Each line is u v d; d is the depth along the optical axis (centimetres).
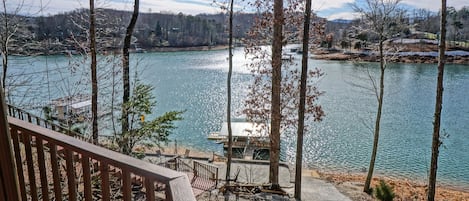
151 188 128
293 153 1543
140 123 852
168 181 119
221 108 2330
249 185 962
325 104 2298
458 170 1375
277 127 1044
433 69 3597
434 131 872
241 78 3406
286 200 907
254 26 1102
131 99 860
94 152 148
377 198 1006
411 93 2603
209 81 3262
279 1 992
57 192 175
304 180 1226
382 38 1085
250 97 1201
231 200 856
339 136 1753
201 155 1523
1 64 745
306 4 878
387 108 2216
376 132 1107
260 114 1169
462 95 2553
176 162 1102
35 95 809
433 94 2573
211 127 1956
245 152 1533
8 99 750
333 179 1262
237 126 1764
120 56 941
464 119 1986
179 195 112
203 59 4816
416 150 1571
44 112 819
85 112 884
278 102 1039
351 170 1380
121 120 839
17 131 187
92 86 847
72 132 697
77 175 362
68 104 833
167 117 866
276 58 1027
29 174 188
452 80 3133
